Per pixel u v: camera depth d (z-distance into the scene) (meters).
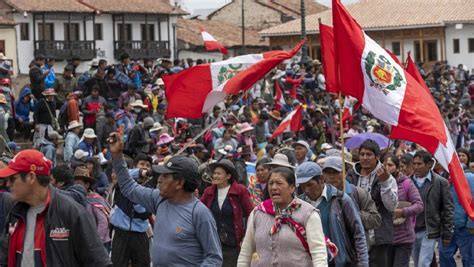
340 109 14.17
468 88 54.91
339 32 14.51
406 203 15.32
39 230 9.19
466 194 14.66
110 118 26.44
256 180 16.59
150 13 76.88
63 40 71.75
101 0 75.19
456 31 81.06
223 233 14.85
